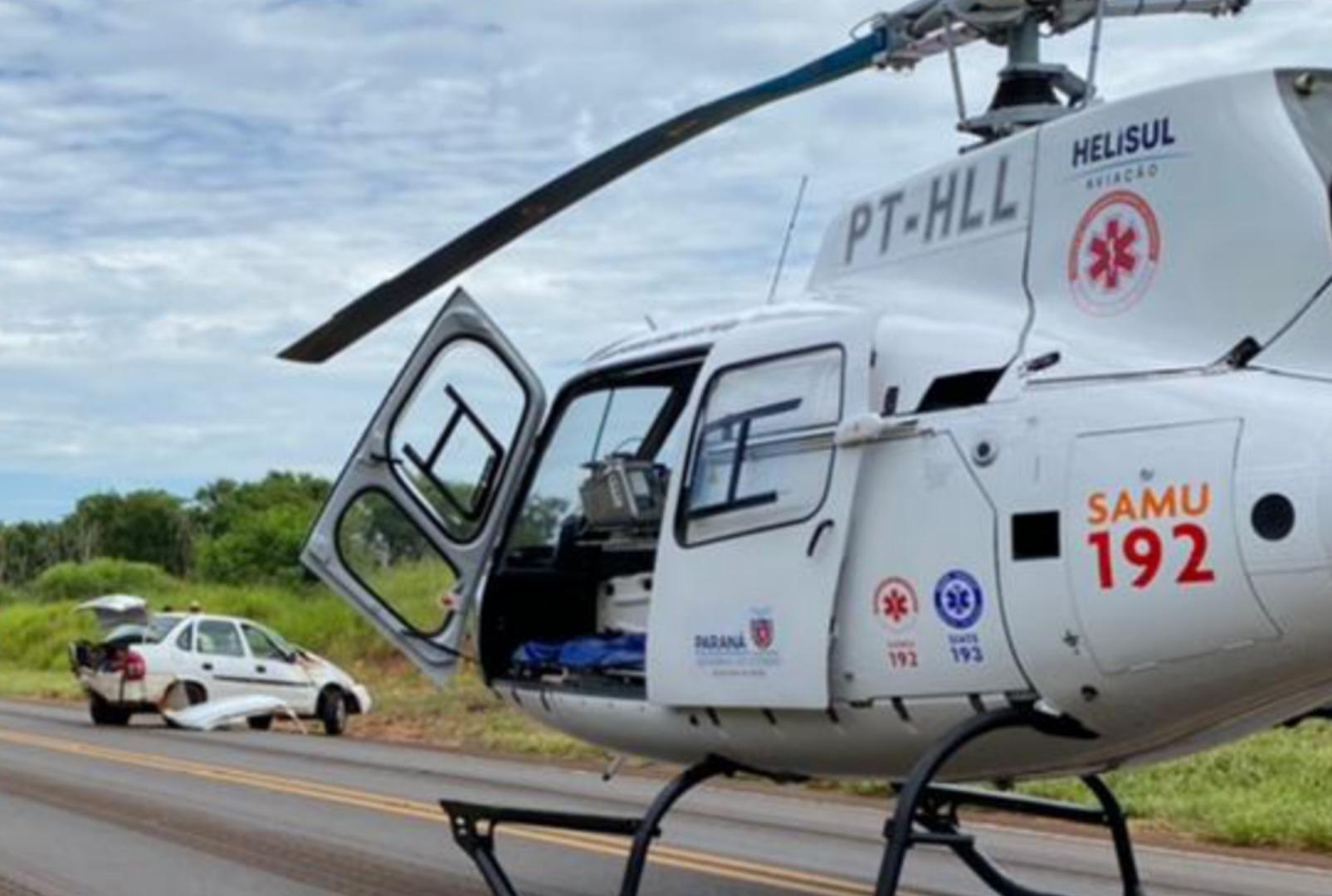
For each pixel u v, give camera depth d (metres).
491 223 7.46
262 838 11.91
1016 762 6.64
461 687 27.08
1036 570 6.08
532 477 8.34
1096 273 6.43
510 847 11.43
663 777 16.86
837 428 6.70
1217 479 5.70
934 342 6.64
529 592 8.29
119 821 12.77
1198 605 5.71
